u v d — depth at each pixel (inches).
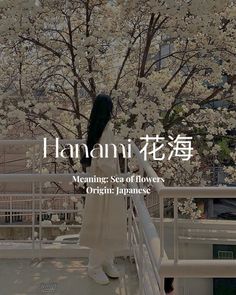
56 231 236.1
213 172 261.6
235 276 54.2
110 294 115.2
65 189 248.2
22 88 242.7
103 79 254.1
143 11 229.6
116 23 243.6
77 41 242.8
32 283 123.1
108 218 116.0
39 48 245.3
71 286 120.6
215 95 252.1
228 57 239.3
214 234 240.4
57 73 244.4
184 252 240.7
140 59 253.3
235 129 260.8
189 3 211.5
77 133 249.9
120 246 116.6
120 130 214.5
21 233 258.1
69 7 231.0
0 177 131.0
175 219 56.6
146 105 210.5
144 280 99.2
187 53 247.9
